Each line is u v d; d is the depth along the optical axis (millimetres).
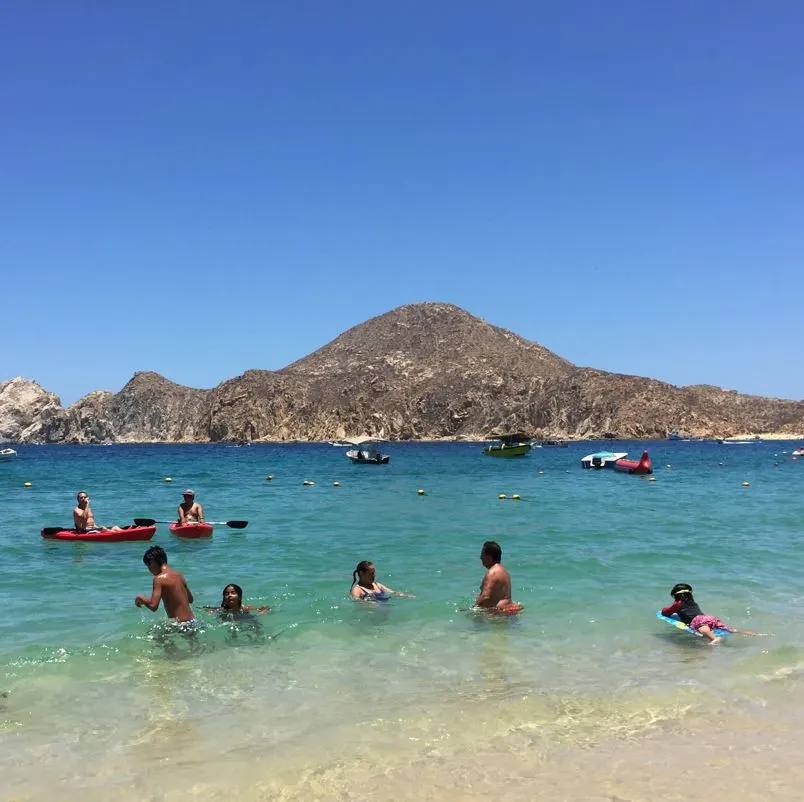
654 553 16594
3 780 5930
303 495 35344
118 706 7480
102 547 18219
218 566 15336
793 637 9867
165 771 6086
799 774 6059
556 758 6324
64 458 107375
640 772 6078
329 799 5660
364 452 76500
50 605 11914
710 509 26969
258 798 5672
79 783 5895
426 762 6250
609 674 8430
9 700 7648
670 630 10242
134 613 11328
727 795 5723
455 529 21188
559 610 11383
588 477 49594
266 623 10664
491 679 8266
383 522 23203
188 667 8719
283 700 7641
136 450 169750
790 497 32469
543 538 19172
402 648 9453
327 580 13766
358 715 7230
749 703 7551
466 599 12148
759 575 14047
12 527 22594
